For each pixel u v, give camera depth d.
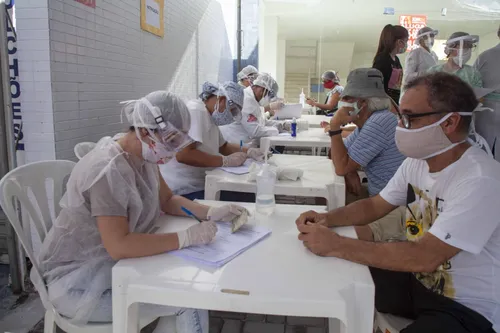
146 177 1.43
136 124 1.28
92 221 1.31
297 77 13.64
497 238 1.12
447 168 1.20
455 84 1.16
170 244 1.18
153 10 3.85
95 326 1.28
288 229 1.37
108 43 2.92
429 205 1.27
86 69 2.62
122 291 1.08
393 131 2.05
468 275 1.15
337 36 10.91
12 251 2.12
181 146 1.37
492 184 1.09
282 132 3.96
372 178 2.15
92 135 2.72
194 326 1.31
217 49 6.93
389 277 1.45
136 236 1.19
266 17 7.90
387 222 1.82
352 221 1.47
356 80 2.13
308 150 4.70
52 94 2.27
